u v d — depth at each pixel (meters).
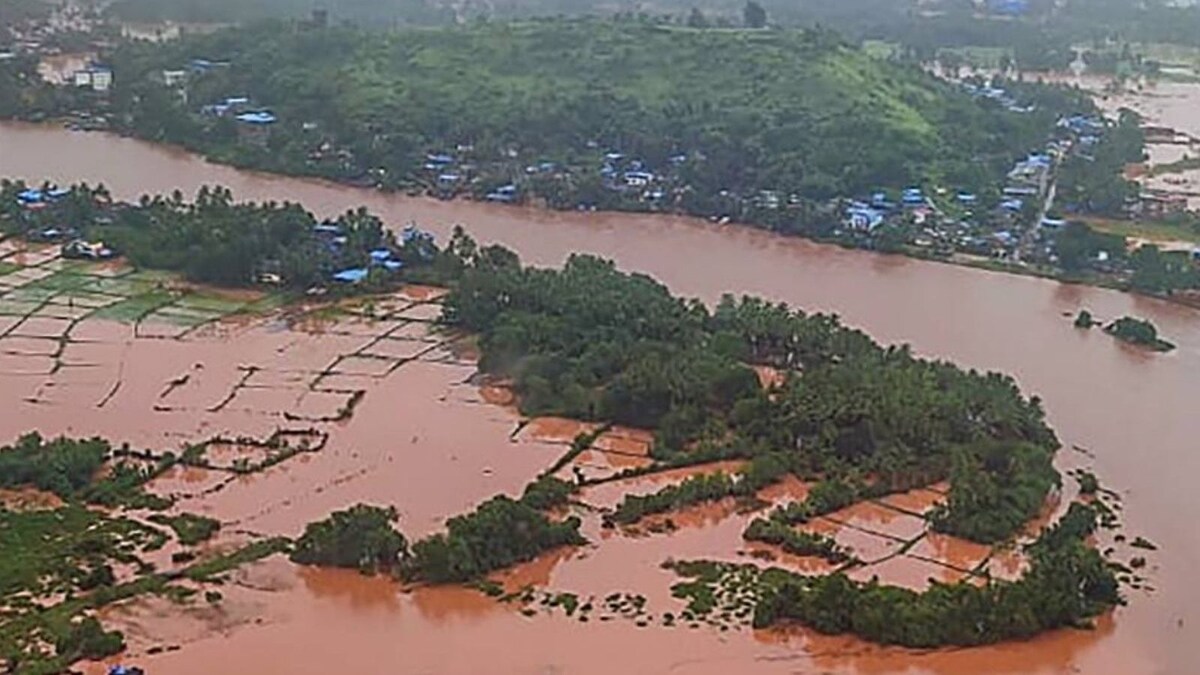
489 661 94.38
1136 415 137.38
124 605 99.38
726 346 142.38
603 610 100.88
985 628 98.81
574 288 152.50
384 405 135.38
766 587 103.81
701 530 113.56
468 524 107.06
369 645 96.00
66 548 106.31
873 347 142.88
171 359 144.75
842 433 124.88
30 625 95.62
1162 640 99.94
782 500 118.62
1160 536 114.56
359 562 105.25
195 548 108.00
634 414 131.88
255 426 130.25
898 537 113.19
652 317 145.50
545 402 134.25
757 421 128.50
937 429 125.50
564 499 116.50
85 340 148.75
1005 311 164.75
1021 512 115.19
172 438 127.25
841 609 98.75
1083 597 103.38
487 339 146.38
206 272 164.75
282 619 98.88
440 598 102.19
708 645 96.69
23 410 132.00
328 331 153.50
